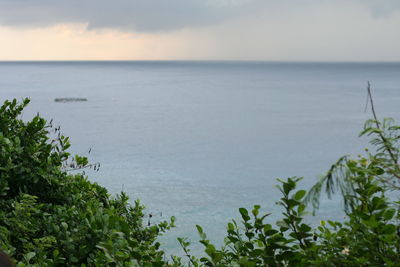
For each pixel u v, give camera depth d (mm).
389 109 152750
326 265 2578
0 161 4605
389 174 2482
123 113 145125
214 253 2912
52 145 5293
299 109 158875
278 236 2779
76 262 3686
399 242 2572
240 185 57250
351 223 2676
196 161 73688
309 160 77062
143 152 80250
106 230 3617
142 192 50750
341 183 2201
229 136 104000
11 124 5160
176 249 29062
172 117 137125
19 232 4047
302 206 2576
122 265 3066
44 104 167000
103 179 56906
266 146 91375
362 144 90250
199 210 43562
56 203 4934
